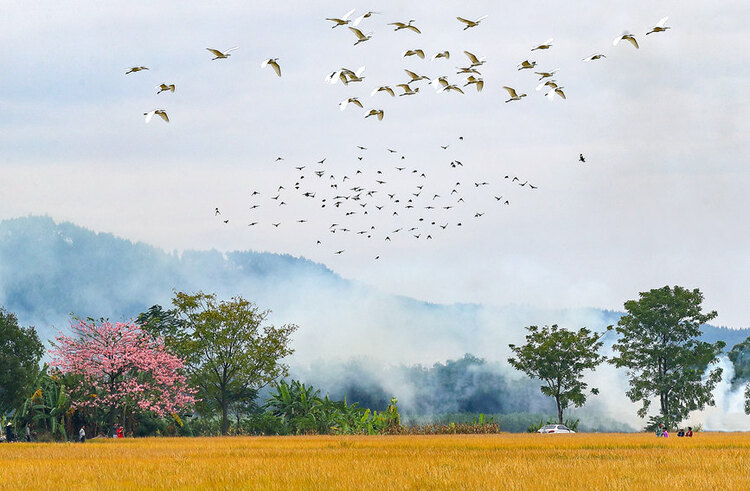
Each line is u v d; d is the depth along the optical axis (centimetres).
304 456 5891
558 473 4294
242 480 4025
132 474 4403
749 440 8644
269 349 12775
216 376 13200
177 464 5081
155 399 12225
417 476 4084
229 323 12756
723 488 3672
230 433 12975
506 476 4112
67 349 11875
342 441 8588
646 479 4025
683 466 4772
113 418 11962
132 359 11831
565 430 13188
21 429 11675
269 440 9331
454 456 5788
